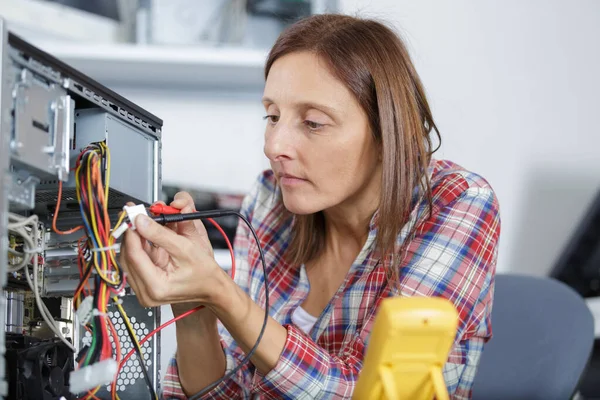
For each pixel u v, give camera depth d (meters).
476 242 1.25
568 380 1.53
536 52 2.61
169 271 0.95
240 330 1.03
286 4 2.39
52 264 1.08
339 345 1.29
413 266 1.22
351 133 1.18
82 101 0.98
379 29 1.27
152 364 1.15
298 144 1.18
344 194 1.21
